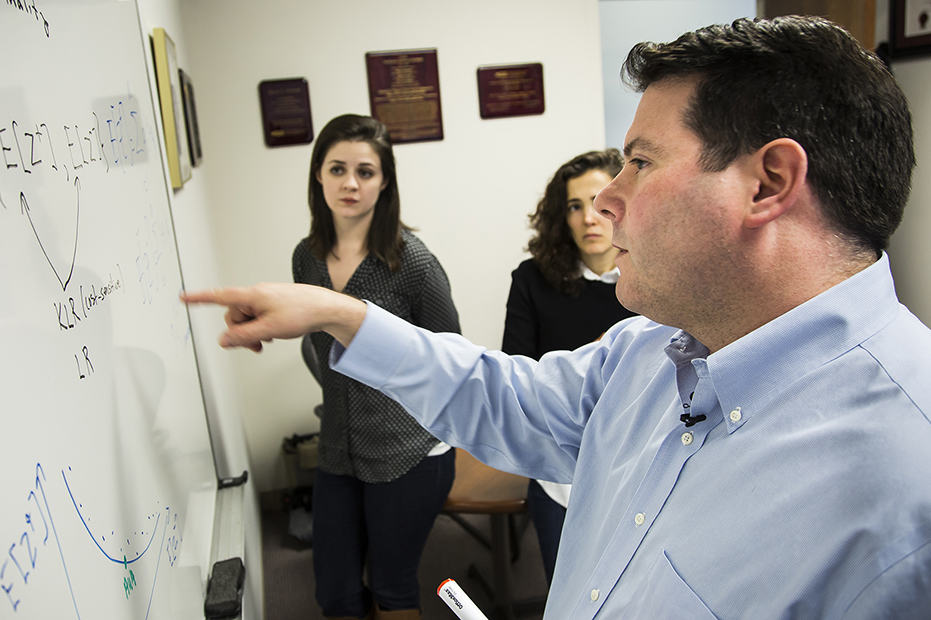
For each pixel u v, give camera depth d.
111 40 1.00
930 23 2.71
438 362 0.96
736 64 0.60
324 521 2.01
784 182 0.59
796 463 0.58
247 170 3.13
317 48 3.11
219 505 1.59
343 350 0.97
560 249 2.06
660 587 0.64
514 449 1.02
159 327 1.06
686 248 0.63
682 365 0.75
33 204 0.58
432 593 2.57
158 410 0.97
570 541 0.89
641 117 0.66
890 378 0.57
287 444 3.24
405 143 3.27
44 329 0.56
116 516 0.69
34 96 0.61
